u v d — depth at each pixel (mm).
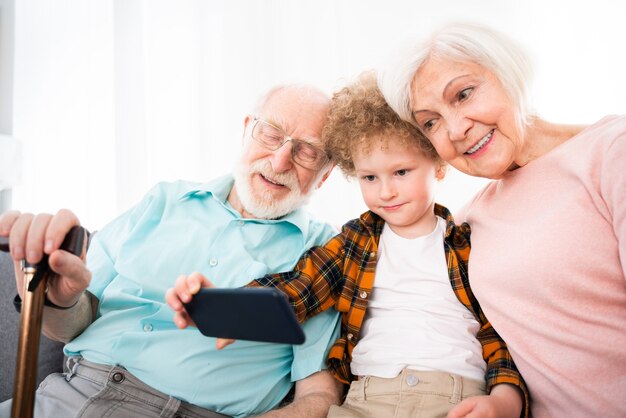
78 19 2365
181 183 1264
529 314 843
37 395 973
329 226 1311
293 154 1150
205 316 696
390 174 1022
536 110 923
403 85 902
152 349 984
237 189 1189
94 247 1180
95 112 2314
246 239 1139
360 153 1028
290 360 1088
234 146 2049
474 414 787
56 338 1018
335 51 1879
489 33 865
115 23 2283
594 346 787
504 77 847
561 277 801
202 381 971
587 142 839
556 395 832
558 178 861
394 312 1015
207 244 1111
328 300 1071
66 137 2365
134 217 1199
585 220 802
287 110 1147
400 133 989
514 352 885
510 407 835
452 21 894
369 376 960
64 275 747
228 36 2059
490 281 890
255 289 595
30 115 2428
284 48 1976
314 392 1003
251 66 2027
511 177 947
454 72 858
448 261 1030
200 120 2090
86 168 2328
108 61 2305
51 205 2375
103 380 969
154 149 2201
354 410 929
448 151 908
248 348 1027
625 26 1536
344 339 1065
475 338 990
